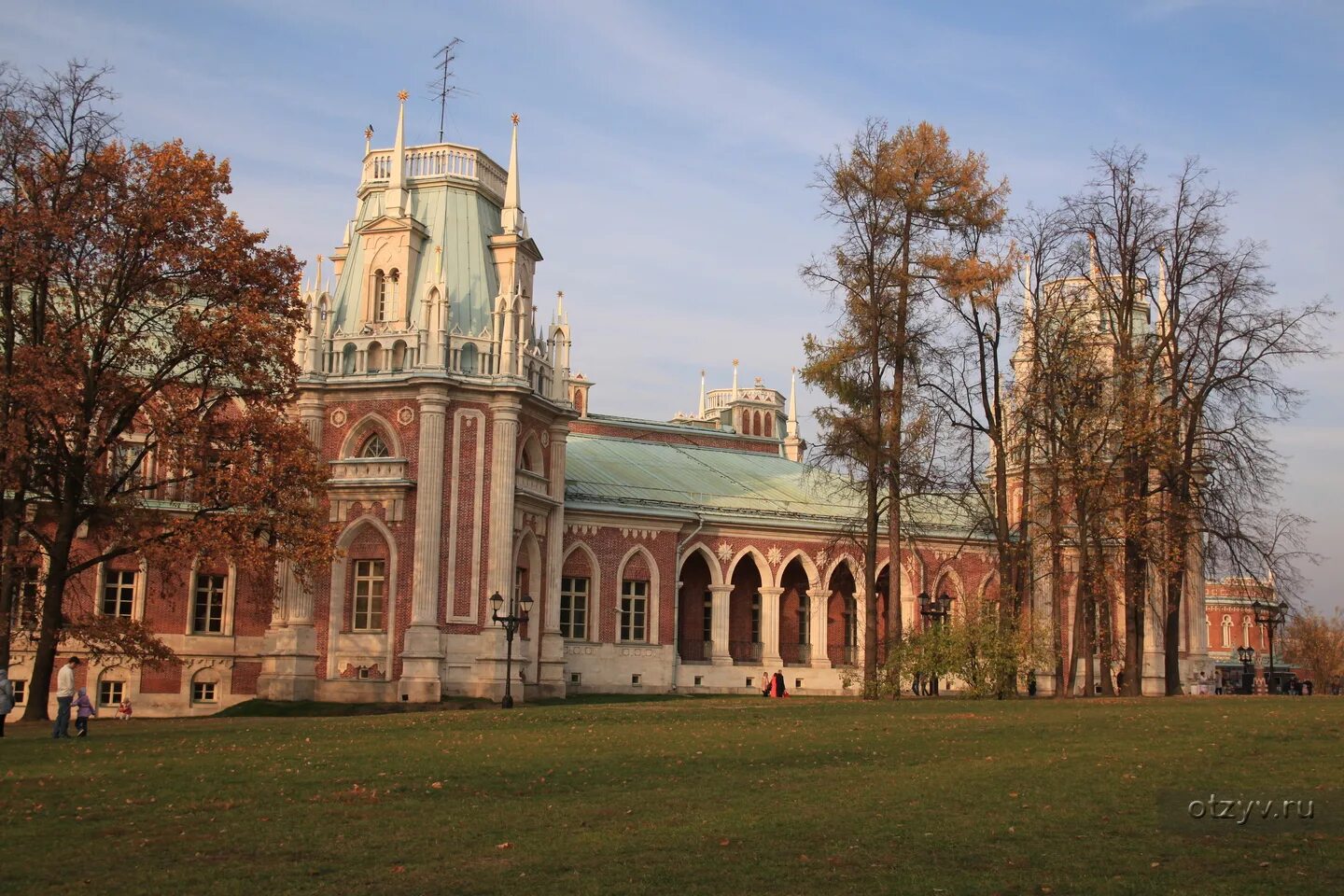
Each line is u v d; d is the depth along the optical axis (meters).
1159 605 73.75
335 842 20.72
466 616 57.09
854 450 51.19
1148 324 68.38
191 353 44.03
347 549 57.84
